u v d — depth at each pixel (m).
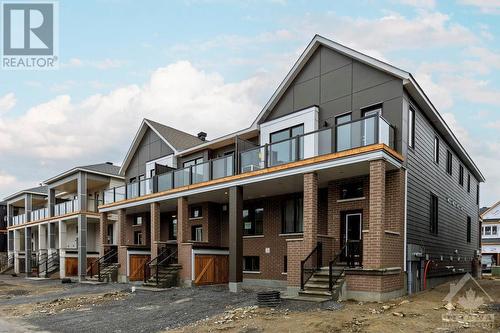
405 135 14.29
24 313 13.76
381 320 9.30
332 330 8.59
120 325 10.95
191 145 25.20
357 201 14.69
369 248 12.24
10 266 40.81
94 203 32.25
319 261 13.53
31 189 39.75
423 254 15.51
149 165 26.09
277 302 11.77
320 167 13.70
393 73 14.14
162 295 16.11
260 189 17.39
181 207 19.45
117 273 23.20
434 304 11.48
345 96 15.59
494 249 44.66
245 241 19.73
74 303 15.37
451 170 21.59
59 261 31.31
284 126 17.17
